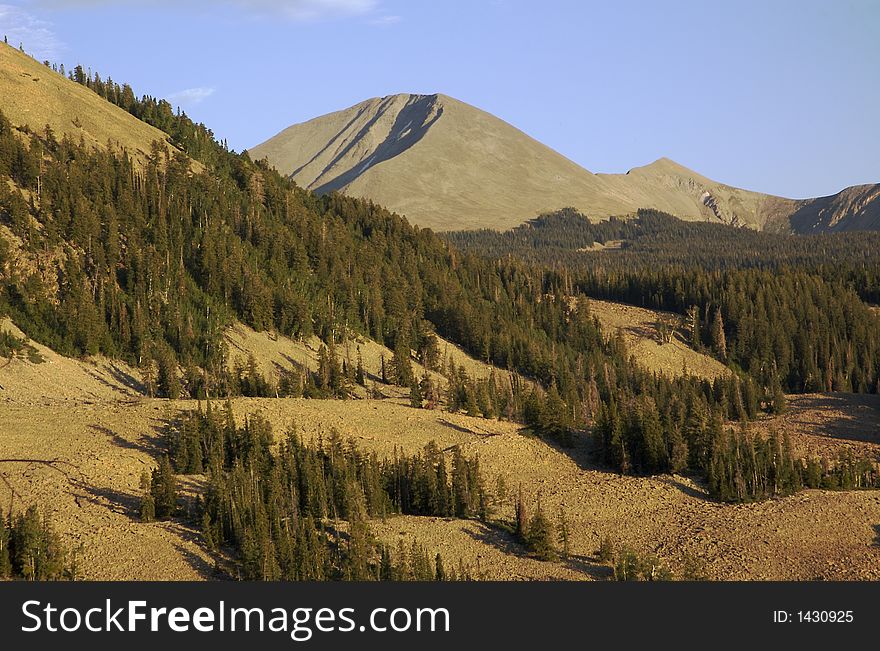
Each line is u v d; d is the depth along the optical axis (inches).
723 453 5723.4
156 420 5310.0
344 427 5767.7
